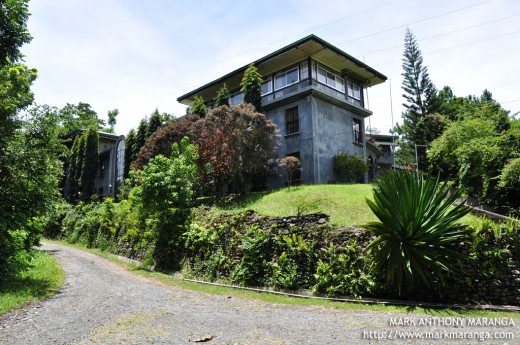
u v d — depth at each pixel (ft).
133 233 60.70
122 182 99.60
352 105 80.79
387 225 30.76
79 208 97.09
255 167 61.16
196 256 45.60
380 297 30.86
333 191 52.13
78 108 45.60
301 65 75.92
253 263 38.27
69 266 51.21
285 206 49.83
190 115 74.33
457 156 55.62
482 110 66.80
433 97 106.42
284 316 25.35
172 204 53.01
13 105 36.86
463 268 29.73
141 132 98.02
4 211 34.27
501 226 30.42
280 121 76.69
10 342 19.36
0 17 45.93
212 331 21.25
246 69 79.30
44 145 39.65
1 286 32.40
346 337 19.79
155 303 29.68
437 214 30.17
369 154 94.22
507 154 48.37
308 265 35.12
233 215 45.50
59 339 19.83
